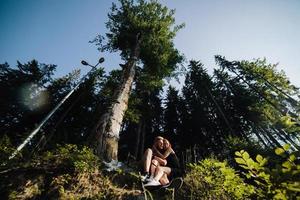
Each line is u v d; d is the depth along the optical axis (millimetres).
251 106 22516
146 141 24625
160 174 4668
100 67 19766
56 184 4344
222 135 21766
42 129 17172
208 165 5367
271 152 10633
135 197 4336
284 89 22688
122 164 5973
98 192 4414
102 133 8086
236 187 2250
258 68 25297
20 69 21453
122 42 18562
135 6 19594
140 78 18859
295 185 1518
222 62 29438
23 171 4598
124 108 10594
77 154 5492
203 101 26922
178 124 25250
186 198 4703
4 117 17625
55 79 22375
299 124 2020
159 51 18797
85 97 19516
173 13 19641
